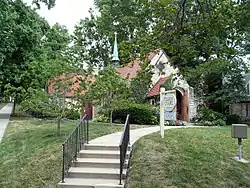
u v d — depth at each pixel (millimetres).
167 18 7699
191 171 9023
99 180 8938
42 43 27562
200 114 27875
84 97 13781
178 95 29938
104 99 17469
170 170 9023
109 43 48500
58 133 14109
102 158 10203
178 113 29328
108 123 19953
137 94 25000
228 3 7227
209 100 29156
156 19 8094
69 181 8875
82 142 11180
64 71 13141
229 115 28891
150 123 21406
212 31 7738
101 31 45000
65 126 17203
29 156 11430
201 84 29281
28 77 23250
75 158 9867
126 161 9766
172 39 7891
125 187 8375
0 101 52281
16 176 9805
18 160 11234
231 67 26766
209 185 8328
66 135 13930
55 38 28938
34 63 15391
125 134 9727
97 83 14523
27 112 28312
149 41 7844
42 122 20469
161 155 10211
